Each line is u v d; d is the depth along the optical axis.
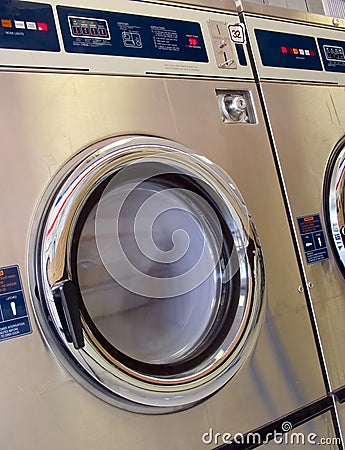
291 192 1.18
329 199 1.24
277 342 1.05
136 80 0.99
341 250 1.21
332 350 1.14
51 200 0.82
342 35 1.46
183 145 1.00
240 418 0.96
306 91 1.29
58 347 0.79
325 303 1.16
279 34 1.29
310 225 1.19
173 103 1.03
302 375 1.07
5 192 0.79
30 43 0.87
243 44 1.21
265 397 1.00
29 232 0.80
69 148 0.87
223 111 1.11
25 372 0.76
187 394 0.86
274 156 1.18
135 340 0.91
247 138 1.14
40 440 0.75
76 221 0.82
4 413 0.73
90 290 0.87
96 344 0.79
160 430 0.87
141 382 0.82
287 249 1.13
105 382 0.79
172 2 1.10
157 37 1.05
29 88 0.85
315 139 1.27
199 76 1.09
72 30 0.93
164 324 0.96
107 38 0.97
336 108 1.35
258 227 1.10
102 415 0.82
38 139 0.84
